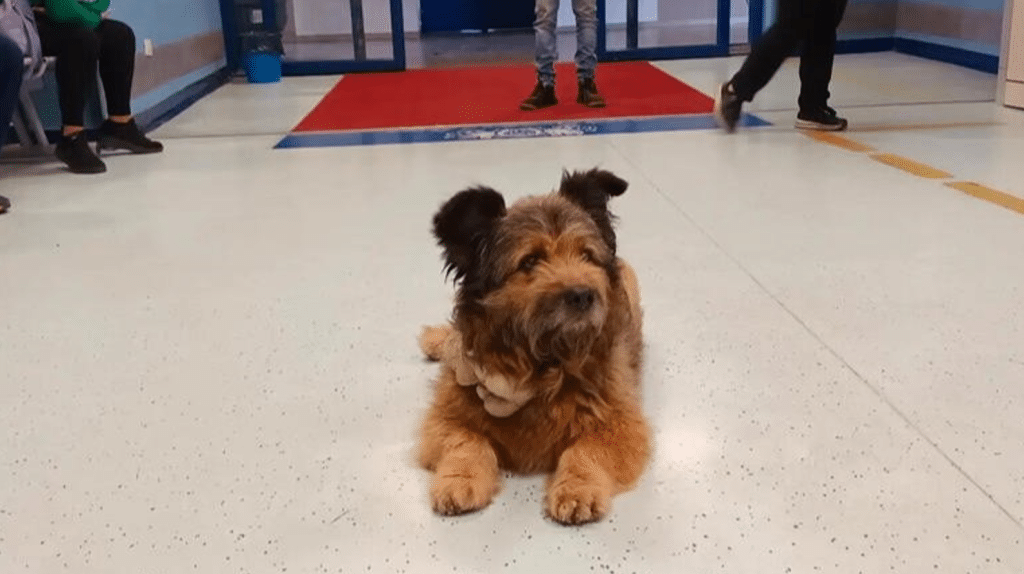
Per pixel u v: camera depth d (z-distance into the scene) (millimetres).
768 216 2650
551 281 1188
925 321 1837
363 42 6738
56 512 1268
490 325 1229
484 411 1295
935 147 3525
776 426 1435
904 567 1082
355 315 1977
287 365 1730
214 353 1798
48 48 3434
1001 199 2734
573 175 1375
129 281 2250
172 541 1191
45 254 2494
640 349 1646
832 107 4406
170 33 5164
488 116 4566
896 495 1232
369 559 1138
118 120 3869
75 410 1574
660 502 1233
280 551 1161
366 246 2480
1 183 3404
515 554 1135
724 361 1685
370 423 1491
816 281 2096
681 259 2289
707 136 3900
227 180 3377
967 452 1338
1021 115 4121
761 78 3812
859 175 3115
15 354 1822
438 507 1219
